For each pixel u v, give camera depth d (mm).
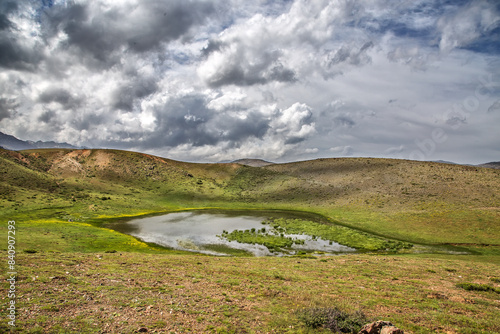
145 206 120062
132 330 11938
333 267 31094
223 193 157250
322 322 13469
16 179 122188
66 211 94438
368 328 11789
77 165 176500
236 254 48125
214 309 15258
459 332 13359
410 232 64125
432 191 101312
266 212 109688
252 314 14711
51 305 13898
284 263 33406
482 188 97375
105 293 16766
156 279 21422
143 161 196250
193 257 36562
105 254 35219
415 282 24781
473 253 48094
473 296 20672
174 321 13242
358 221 79875
